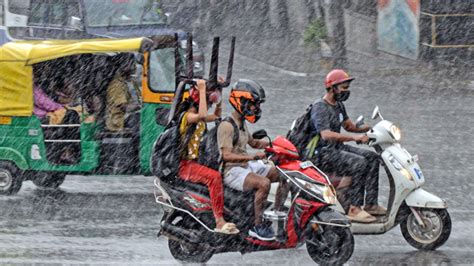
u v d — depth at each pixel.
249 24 76.44
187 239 20.56
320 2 68.94
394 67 63.94
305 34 69.00
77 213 27.41
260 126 42.91
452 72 61.66
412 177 21.50
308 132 22.28
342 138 21.78
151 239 23.89
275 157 20.45
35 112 30.16
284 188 20.69
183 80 20.73
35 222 26.16
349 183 21.83
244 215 20.59
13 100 30.12
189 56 21.09
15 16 47.00
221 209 20.47
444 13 64.31
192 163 20.62
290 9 75.50
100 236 24.27
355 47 67.06
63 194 30.58
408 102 50.56
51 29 46.50
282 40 74.12
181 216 20.91
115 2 46.25
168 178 20.64
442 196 28.66
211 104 21.22
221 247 20.70
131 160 30.16
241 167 20.80
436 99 51.62
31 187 32.00
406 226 22.00
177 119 20.59
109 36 45.12
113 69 30.50
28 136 30.19
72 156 30.17
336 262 20.12
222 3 75.44
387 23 65.62
